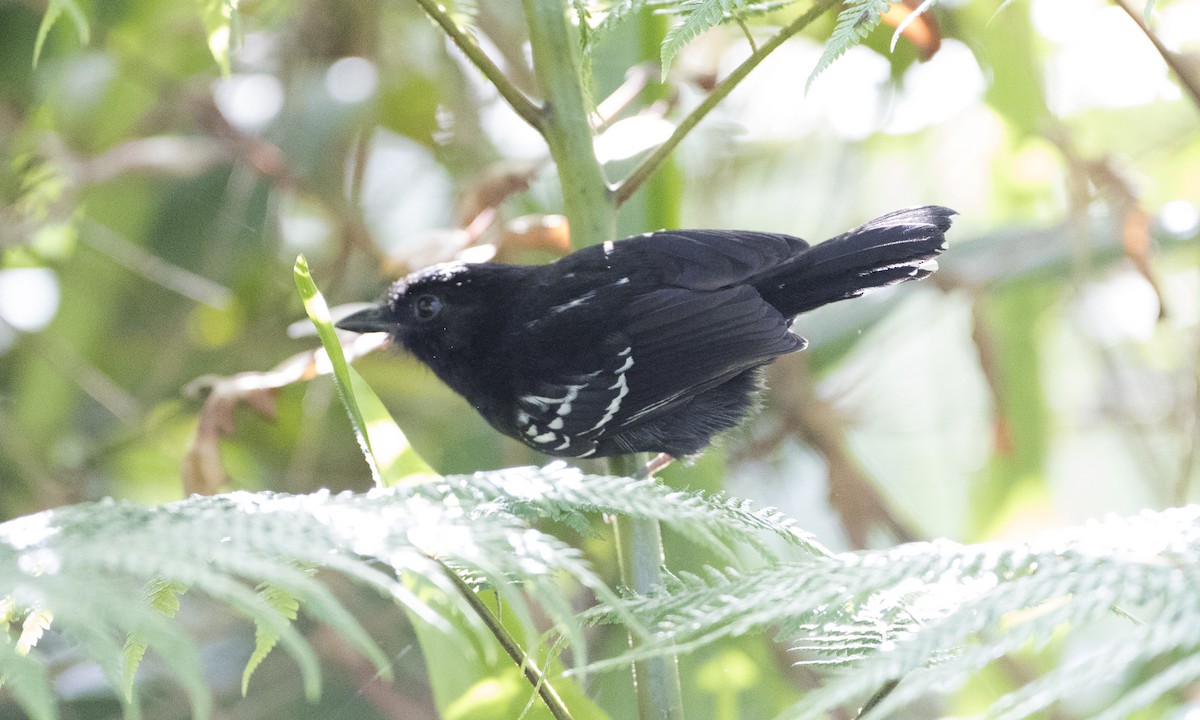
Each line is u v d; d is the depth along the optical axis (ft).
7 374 13.48
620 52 12.96
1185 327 13.44
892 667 9.38
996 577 11.41
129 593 9.63
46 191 13.28
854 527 13.24
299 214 13.53
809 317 13.30
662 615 12.48
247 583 12.64
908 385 13.67
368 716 13.21
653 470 13.01
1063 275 13.21
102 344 13.48
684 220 13.47
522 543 9.84
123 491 13.39
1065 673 8.67
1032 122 13.21
